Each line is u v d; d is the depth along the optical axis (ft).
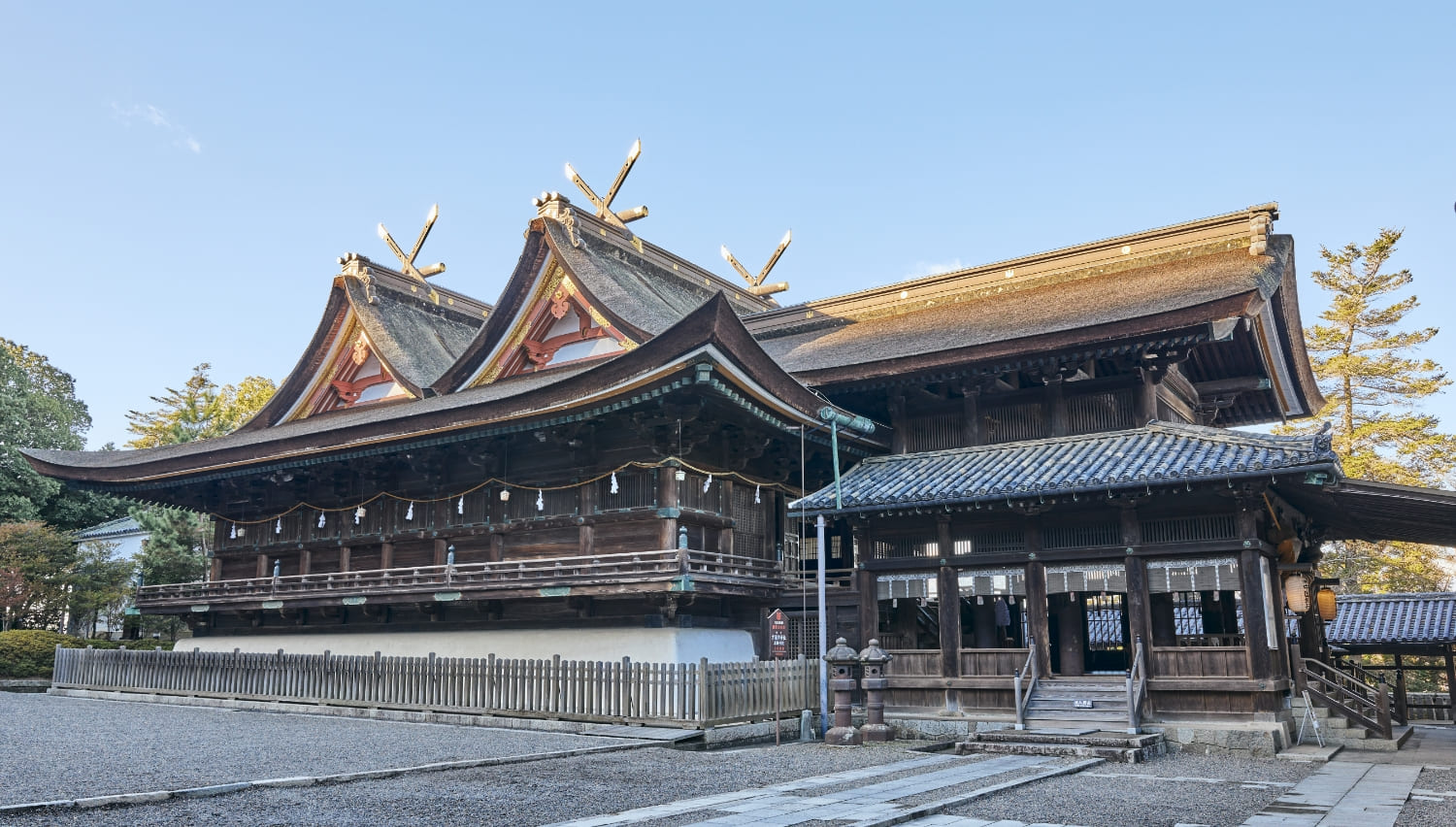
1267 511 67.36
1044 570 70.03
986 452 79.71
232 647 110.83
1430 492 60.95
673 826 32.91
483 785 42.06
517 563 83.20
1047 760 54.70
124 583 156.56
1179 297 77.00
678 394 75.82
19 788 37.99
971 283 101.09
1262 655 62.13
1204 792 44.04
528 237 101.14
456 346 129.29
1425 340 166.61
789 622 87.92
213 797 37.63
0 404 184.14
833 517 77.05
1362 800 41.91
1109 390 78.28
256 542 111.75
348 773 43.37
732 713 67.77
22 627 150.30
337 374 119.96
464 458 94.32
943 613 72.54
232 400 241.35
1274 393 99.76
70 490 194.90
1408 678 132.46
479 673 76.38
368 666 83.25
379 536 98.84
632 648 79.97
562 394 77.97
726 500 84.99
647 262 116.57
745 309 133.49
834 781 45.21
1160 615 77.61
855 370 84.33
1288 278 83.82
